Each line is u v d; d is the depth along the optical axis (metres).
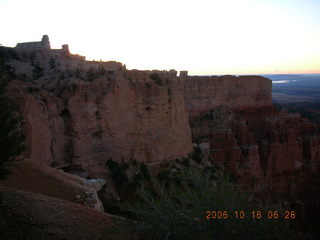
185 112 48.31
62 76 36.81
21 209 11.40
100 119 36.16
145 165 39.28
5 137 12.06
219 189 9.40
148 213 9.24
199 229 8.67
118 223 10.34
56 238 10.13
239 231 8.65
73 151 33.94
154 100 42.25
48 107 31.98
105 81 37.53
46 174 18.77
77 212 11.84
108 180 34.25
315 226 54.84
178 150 45.22
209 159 52.25
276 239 8.91
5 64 35.44
